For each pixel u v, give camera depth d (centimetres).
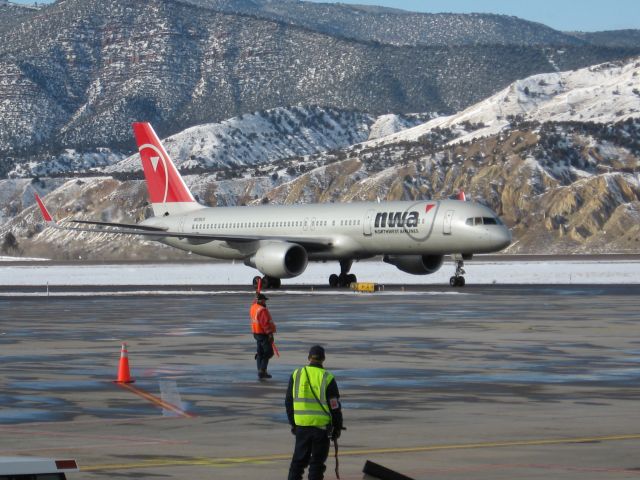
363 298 10519
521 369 4900
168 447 3061
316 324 7444
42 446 3073
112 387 4388
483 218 11894
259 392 4234
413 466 2753
